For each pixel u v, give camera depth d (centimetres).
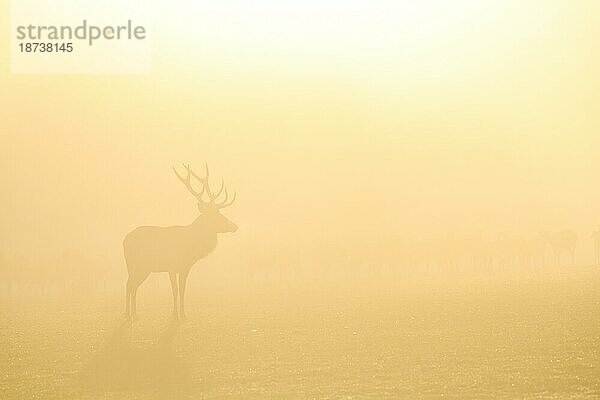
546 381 1753
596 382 1731
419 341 2359
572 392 1648
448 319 2850
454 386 1744
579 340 2262
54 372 2158
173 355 2289
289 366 2059
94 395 1842
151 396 1797
